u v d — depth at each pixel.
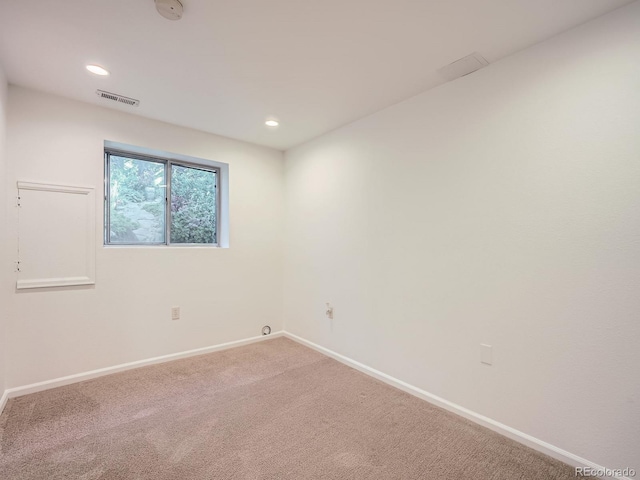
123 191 2.92
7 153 2.19
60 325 2.42
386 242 2.60
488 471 1.58
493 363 1.94
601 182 1.55
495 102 1.93
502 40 1.73
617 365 1.50
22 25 1.60
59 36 1.70
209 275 3.22
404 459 1.66
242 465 1.60
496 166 1.92
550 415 1.71
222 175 3.46
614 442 1.51
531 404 1.78
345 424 1.98
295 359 3.06
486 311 1.97
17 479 1.48
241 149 3.45
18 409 2.07
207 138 3.20
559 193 1.68
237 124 2.97
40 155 2.33
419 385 2.34
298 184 3.58
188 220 3.31
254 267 3.56
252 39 1.73
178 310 3.03
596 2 1.45
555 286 1.69
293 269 3.65
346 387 2.49
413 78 2.13
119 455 1.66
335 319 3.09
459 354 2.10
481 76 2.00
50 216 2.37
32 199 2.30
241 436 1.84
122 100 2.47
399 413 2.11
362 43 1.76
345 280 2.98
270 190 3.69
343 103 2.52
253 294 3.55
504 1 1.44
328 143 3.18
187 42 1.76
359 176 2.84
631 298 1.47
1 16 1.53
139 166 3.01
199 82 2.20
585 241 1.60
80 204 2.49
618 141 1.50
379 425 1.97
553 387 1.70
